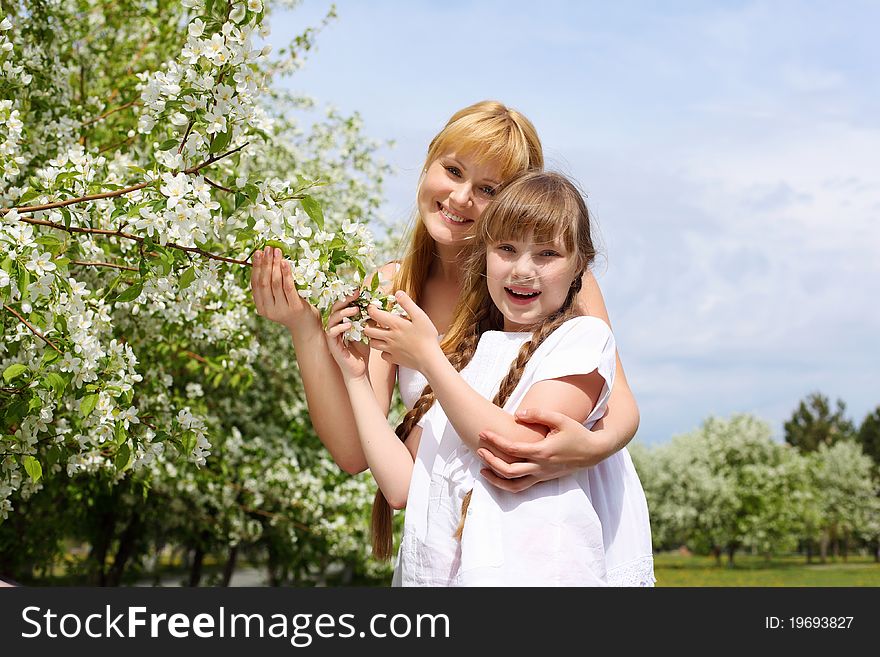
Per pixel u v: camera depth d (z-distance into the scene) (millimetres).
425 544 1893
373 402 2135
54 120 3609
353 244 2188
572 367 1849
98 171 2883
